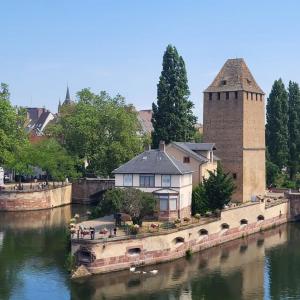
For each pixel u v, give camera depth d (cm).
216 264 6875
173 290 5816
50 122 16425
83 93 12719
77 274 6106
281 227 9606
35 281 5969
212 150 9662
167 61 11631
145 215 7594
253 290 5866
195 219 7806
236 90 10100
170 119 11512
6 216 9819
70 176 11919
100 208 7769
